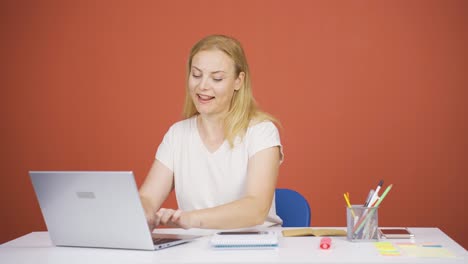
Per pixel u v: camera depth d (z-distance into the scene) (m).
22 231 4.00
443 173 3.79
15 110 4.01
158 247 1.55
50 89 4.01
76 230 1.61
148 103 3.96
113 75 3.98
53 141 4.00
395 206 3.82
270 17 3.89
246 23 3.91
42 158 4.00
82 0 3.99
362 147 3.84
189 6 3.94
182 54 3.95
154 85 3.96
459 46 3.78
